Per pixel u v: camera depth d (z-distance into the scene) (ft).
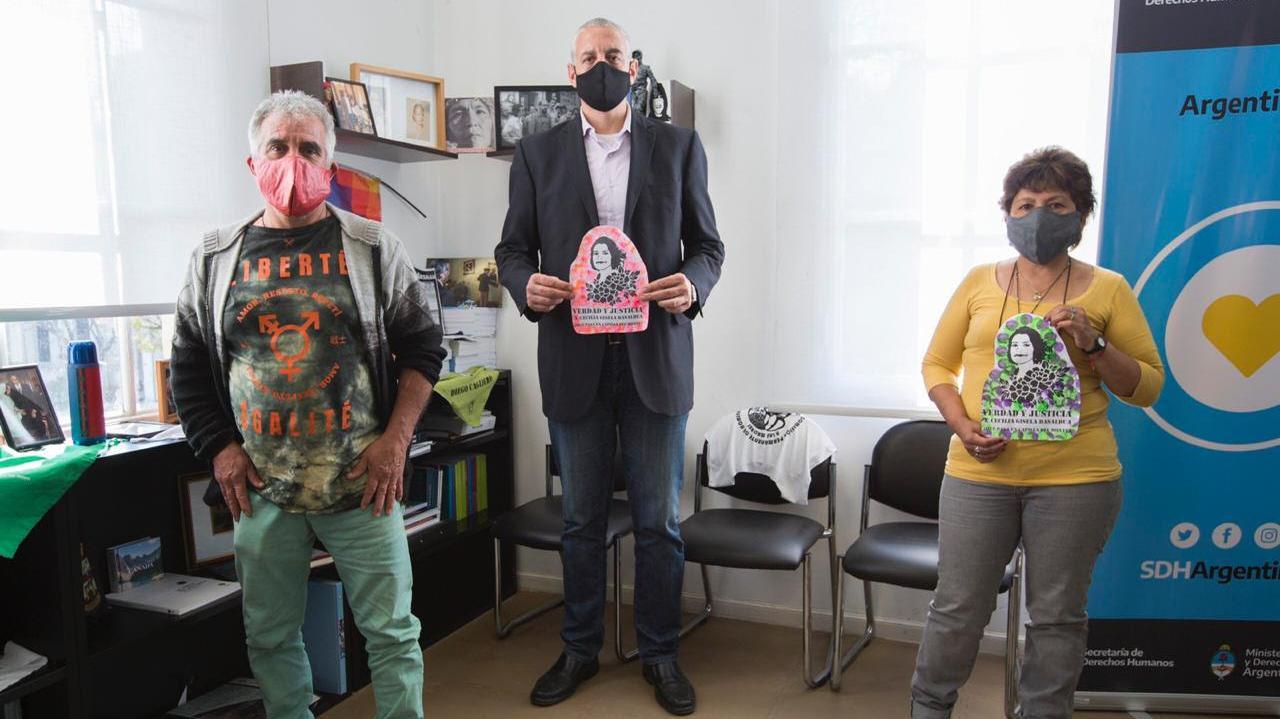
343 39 9.00
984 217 8.02
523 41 10.13
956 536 5.96
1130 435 7.13
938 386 6.17
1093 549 5.63
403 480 5.92
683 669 8.42
